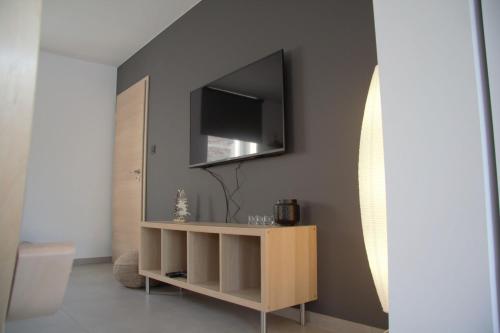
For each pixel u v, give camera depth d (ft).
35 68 3.11
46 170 14.23
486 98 1.73
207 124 9.88
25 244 4.72
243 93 8.73
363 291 6.24
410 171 1.96
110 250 15.16
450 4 1.87
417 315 1.87
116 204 14.88
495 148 1.67
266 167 8.34
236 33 9.66
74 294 9.30
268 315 7.51
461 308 1.71
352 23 6.87
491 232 1.66
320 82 7.31
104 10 11.62
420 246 1.89
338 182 6.80
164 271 8.84
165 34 12.82
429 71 1.92
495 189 1.67
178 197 9.75
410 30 2.02
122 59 15.40
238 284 7.26
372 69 6.48
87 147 15.15
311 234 6.89
